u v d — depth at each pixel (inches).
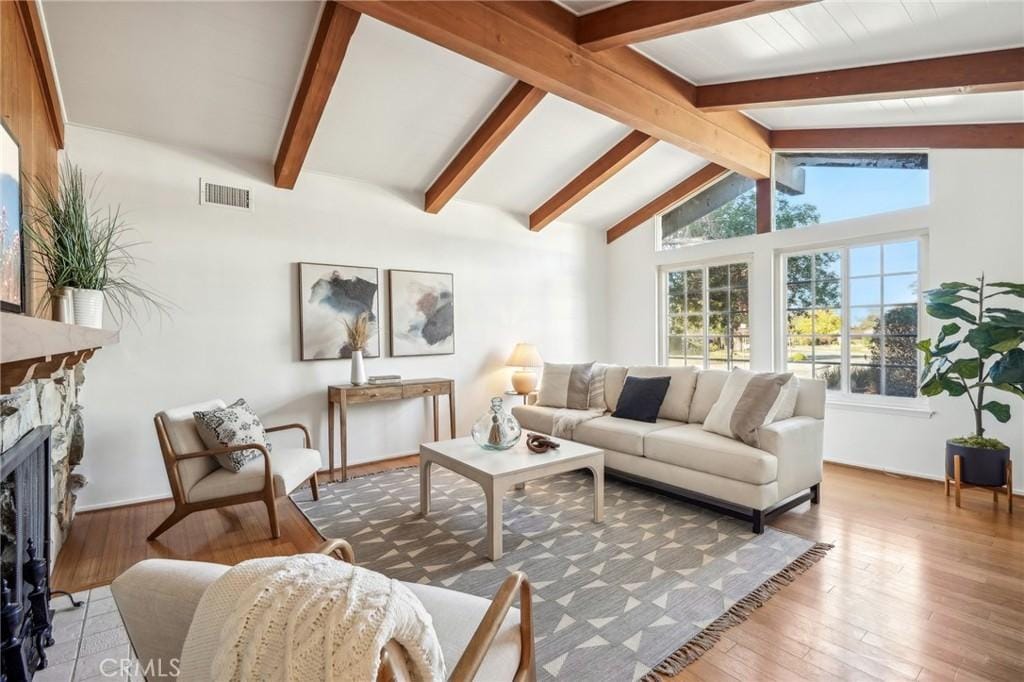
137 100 122.5
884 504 128.3
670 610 80.8
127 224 133.0
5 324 37.9
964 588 86.2
